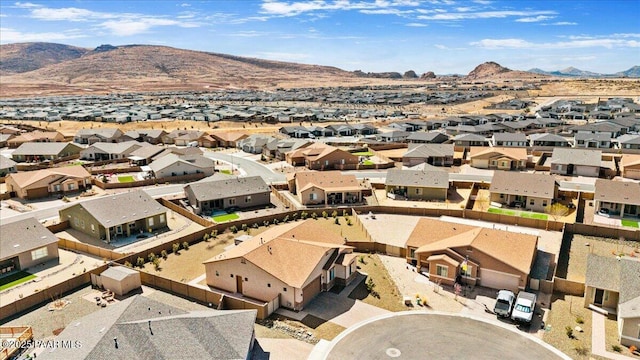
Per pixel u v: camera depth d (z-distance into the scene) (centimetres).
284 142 12012
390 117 19975
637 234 5731
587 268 4172
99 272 4694
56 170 8638
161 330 3147
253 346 3494
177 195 8000
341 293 4403
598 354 3378
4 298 4459
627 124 13425
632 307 3516
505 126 14200
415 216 6962
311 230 5153
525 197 7225
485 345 3506
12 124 18325
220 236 6072
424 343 3534
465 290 4438
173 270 5047
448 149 10625
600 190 6850
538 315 3938
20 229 5266
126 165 10769
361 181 8931
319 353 3425
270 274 4141
